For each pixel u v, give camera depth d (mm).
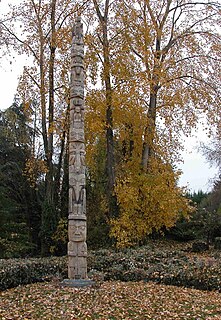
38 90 17984
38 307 8273
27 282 11570
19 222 20938
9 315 7672
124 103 15781
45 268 12148
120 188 15750
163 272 11406
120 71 15906
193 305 8383
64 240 17906
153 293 9570
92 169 21609
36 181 21297
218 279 10281
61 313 7715
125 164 18578
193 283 10664
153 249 16016
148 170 17203
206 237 24719
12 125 22625
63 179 20422
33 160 18797
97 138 20453
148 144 17219
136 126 17266
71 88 11414
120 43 16328
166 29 18484
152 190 15719
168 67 17000
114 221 15797
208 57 17656
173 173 16172
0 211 18984
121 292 9523
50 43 17891
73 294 9266
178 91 16781
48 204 18328
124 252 14531
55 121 17562
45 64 18172
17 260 12656
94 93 16516
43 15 18172
